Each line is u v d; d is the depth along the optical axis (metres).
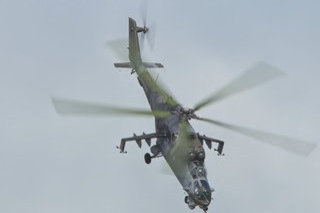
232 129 123.88
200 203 132.25
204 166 135.88
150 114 127.56
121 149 146.12
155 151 150.62
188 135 136.88
